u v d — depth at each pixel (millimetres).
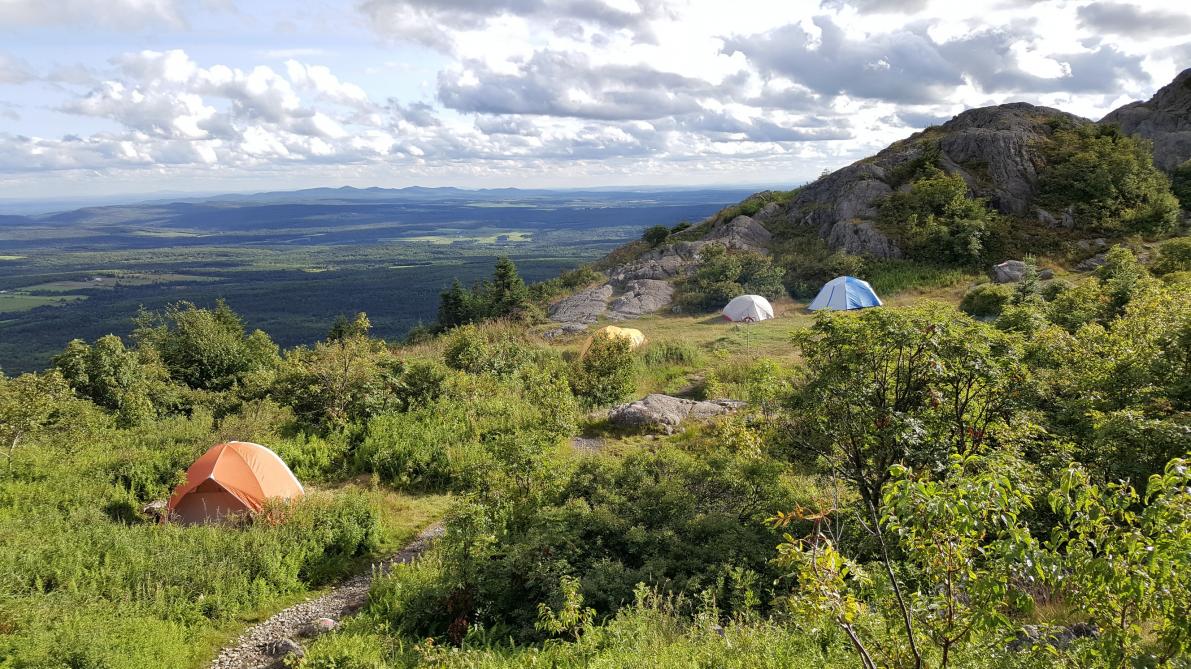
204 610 8680
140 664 7117
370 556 10539
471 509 9023
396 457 13906
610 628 6605
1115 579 3100
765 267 31672
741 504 9211
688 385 19531
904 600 3752
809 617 3668
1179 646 3146
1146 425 6281
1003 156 34625
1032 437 7391
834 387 7266
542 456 10742
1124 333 9680
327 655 7285
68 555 9406
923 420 7074
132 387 19516
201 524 11117
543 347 24672
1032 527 6207
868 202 35031
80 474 13016
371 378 16609
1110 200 31266
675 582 7590
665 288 33094
